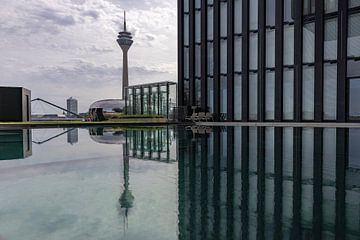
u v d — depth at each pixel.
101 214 2.60
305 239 2.09
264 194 3.20
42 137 11.16
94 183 3.76
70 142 9.25
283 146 7.46
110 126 19.89
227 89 21.02
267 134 11.12
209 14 22.33
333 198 3.04
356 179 3.87
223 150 6.85
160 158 5.79
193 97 23.23
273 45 18.78
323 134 10.70
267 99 19.09
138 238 2.11
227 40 21.02
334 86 16.23
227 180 3.88
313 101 17.06
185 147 7.54
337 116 16.02
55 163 5.32
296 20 17.52
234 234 2.17
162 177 4.09
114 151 6.99
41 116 35.88
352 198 3.04
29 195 3.20
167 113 23.91
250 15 19.94
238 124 18.83
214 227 2.31
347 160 5.34
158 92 24.69
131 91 27.25
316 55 16.67
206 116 21.17
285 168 4.64
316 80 16.67
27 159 5.80
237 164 5.04
